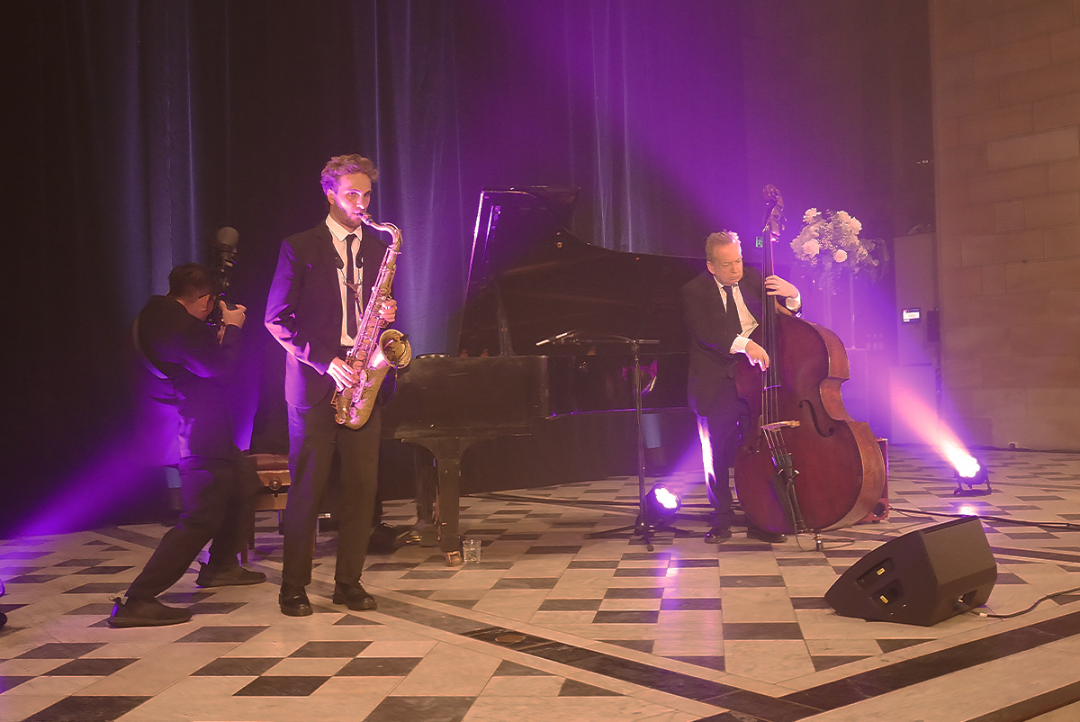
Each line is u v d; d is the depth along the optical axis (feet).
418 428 13.61
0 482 17.08
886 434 31.81
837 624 9.97
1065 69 27.84
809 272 29.53
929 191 37.63
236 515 12.94
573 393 14.65
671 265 16.57
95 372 18.12
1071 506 17.47
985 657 8.54
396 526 17.53
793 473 13.78
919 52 37.68
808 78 40.32
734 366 14.69
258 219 19.92
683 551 14.44
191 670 9.02
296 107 20.51
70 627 10.82
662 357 16.16
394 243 11.36
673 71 28.78
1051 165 28.19
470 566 13.85
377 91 21.90
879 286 35.12
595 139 26.14
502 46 24.13
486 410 13.76
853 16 39.11
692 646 9.35
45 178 17.65
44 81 17.70
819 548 13.97
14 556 15.38
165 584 10.98
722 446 14.97
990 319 29.55
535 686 8.24
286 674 8.80
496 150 23.94
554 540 15.92
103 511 18.25
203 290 11.95
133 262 18.62
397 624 10.57
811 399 13.97
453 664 8.98
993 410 29.50
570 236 15.28
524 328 15.69
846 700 7.57
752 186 39.34
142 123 18.75
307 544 11.19
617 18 27.07
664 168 28.35
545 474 24.12
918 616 9.70
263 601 11.93
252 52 20.01
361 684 8.45
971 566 9.90
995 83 29.27
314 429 11.09
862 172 39.24
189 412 11.31
